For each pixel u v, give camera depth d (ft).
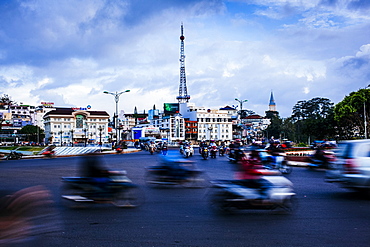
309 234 22.17
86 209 30.01
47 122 442.50
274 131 438.40
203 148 110.73
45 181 49.60
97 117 451.94
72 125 436.76
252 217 26.96
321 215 27.66
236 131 476.54
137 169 70.74
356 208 30.37
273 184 28.86
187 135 456.45
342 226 24.17
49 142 414.21
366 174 33.86
